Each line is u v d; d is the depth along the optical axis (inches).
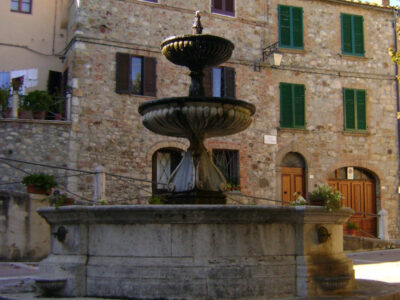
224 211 273.7
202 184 332.5
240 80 846.5
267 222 290.0
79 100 742.5
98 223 287.9
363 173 933.8
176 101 318.7
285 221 296.4
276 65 866.8
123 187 751.1
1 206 532.4
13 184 686.5
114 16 778.8
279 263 289.3
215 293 270.4
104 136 749.9
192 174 333.7
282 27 891.4
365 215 913.5
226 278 273.3
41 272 303.3
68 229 298.4
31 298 273.7
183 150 807.1
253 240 285.4
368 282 353.4
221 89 835.4
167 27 809.5
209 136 367.6
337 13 936.3
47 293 284.8
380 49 959.0
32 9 828.0
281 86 876.0
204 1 837.2
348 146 911.7
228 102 320.8
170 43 344.5
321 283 292.7
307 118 889.5
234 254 279.4
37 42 824.3
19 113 713.6
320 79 907.4
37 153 707.4
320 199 319.6
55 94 808.3
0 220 530.3
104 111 754.8
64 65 815.7
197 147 343.6
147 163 771.4
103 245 285.4
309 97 895.1
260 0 880.9
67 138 727.7
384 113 945.5
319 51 912.9
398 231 925.8
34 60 818.2
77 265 283.4
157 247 275.7
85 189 724.0
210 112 318.0
